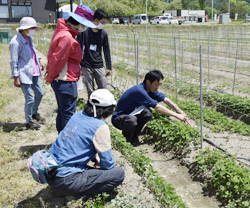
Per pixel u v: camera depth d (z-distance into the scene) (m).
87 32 5.69
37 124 5.41
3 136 4.94
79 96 7.92
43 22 34.03
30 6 32.91
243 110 6.49
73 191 3.05
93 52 5.85
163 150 5.14
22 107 6.50
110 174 3.22
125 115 4.93
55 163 2.97
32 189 3.59
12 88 7.80
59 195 3.50
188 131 5.04
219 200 3.88
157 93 5.14
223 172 3.89
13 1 31.78
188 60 12.11
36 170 2.94
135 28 34.75
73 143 3.03
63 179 2.98
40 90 5.40
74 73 4.18
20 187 3.62
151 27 36.06
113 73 10.34
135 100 4.90
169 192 3.46
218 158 4.30
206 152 4.57
